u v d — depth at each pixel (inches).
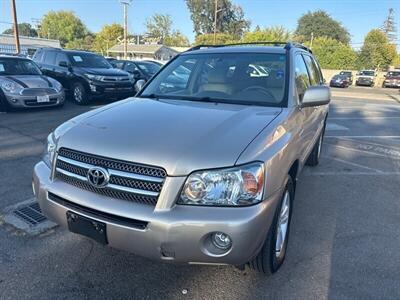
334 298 102.1
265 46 160.9
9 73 390.3
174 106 122.6
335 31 3437.5
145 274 109.9
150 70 601.3
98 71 451.2
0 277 106.6
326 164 238.7
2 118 342.3
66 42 3627.0
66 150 98.0
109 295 100.5
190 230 82.6
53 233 131.5
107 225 88.1
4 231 132.0
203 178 84.4
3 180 181.2
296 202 171.2
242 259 86.0
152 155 86.4
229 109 118.4
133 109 118.9
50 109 404.5
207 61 151.5
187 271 111.7
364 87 1529.3
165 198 83.8
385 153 273.9
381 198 179.6
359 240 135.8
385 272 115.3
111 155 89.3
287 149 103.9
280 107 125.0
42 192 101.0
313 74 191.9
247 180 85.4
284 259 118.2
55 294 100.3
